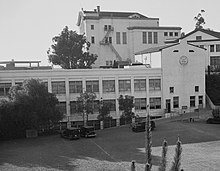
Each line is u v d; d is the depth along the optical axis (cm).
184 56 6469
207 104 6681
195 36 7406
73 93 5928
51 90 5822
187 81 6500
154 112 6356
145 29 8056
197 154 3481
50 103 4938
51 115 4866
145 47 8062
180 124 5353
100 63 8012
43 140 4744
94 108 6000
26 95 4775
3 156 3747
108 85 6116
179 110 6431
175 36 8269
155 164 3105
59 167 3206
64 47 7612
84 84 5972
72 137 4653
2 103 4819
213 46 7188
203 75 6588
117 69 6134
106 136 4822
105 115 5525
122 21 8144
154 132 4775
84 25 8088
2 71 5606
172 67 6419
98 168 3119
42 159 3550
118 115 6112
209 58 7194
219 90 6775
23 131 5072
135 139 4466
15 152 3947
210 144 3925
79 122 5931
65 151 3909
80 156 3625
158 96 6384
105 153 3722
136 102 6275
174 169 1094
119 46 8106
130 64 7269
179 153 1103
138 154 3597
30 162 3438
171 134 4578
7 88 5644
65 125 5834
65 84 5884
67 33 7750
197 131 4712
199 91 6575
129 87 6231
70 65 7794
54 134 5338
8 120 4812
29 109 4744
